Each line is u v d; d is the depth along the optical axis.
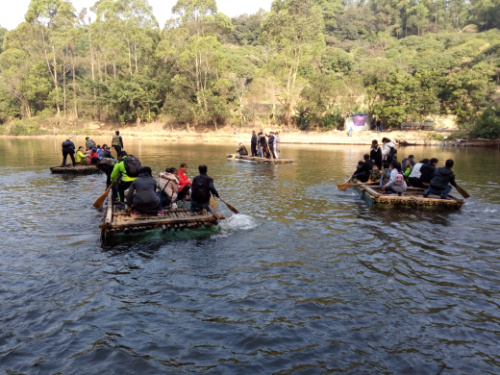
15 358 3.56
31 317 4.23
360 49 77.44
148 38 51.06
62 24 56.41
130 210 7.41
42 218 8.02
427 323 4.19
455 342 3.86
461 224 7.88
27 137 47.28
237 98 46.09
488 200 10.22
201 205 7.56
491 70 41.19
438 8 99.25
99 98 48.97
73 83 55.16
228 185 11.95
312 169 15.90
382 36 84.00
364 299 4.70
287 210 8.84
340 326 4.12
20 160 19.47
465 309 4.49
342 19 93.31
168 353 3.66
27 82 52.91
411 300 4.69
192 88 45.06
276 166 16.89
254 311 4.41
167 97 45.31
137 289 4.90
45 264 5.62
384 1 101.12
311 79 45.59
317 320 4.23
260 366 3.48
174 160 19.42
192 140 40.03
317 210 8.87
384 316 4.32
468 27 83.62
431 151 27.67
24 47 57.72
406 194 10.11
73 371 3.40
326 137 37.28
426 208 9.18
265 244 6.55
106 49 52.72
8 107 55.16
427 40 75.94
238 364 3.51
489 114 33.19
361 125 40.56
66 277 5.21
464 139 33.00
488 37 69.81
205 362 3.54
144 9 53.31
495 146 32.03
